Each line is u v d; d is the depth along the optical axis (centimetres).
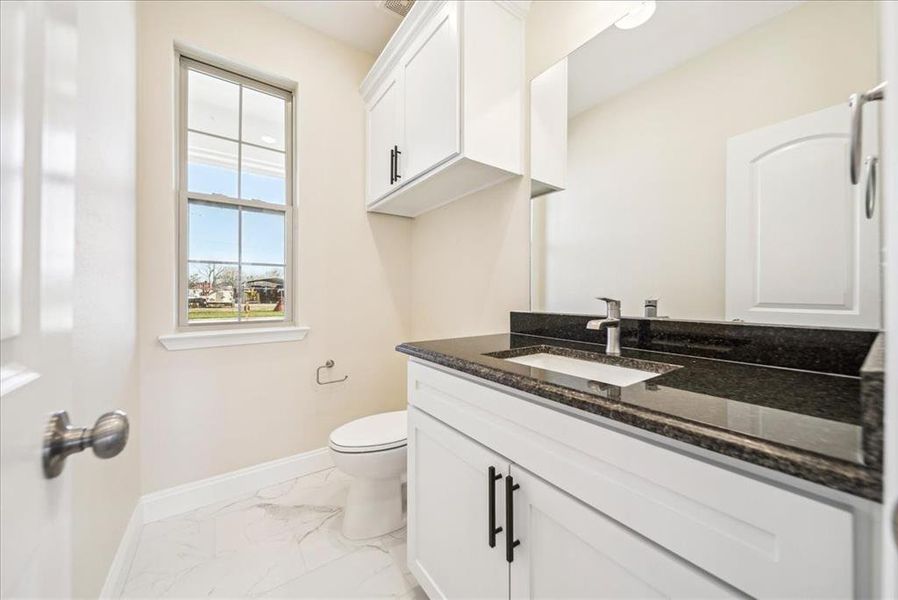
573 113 146
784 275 92
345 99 220
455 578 101
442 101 152
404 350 124
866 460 38
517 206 168
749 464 47
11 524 34
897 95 26
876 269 79
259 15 190
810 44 89
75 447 44
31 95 39
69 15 48
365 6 192
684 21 114
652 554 57
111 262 121
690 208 112
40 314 40
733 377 80
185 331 178
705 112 108
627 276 128
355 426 163
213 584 128
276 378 198
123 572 129
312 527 159
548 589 75
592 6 141
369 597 123
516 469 81
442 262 216
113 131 123
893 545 26
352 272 224
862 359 79
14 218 36
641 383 74
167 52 167
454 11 145
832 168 85
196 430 175
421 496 118
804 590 43
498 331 179
